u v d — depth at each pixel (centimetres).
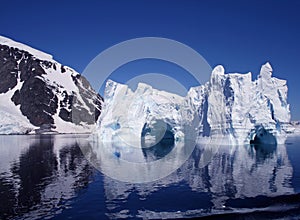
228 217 1487
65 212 1569
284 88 5328
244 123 4875
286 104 5356
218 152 4125
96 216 1510
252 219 1471
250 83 5031
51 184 2173
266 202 1708
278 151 4262
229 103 4950
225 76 5056
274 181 2231
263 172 2612
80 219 1473
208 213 1534
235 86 4912
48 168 2888
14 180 2322
